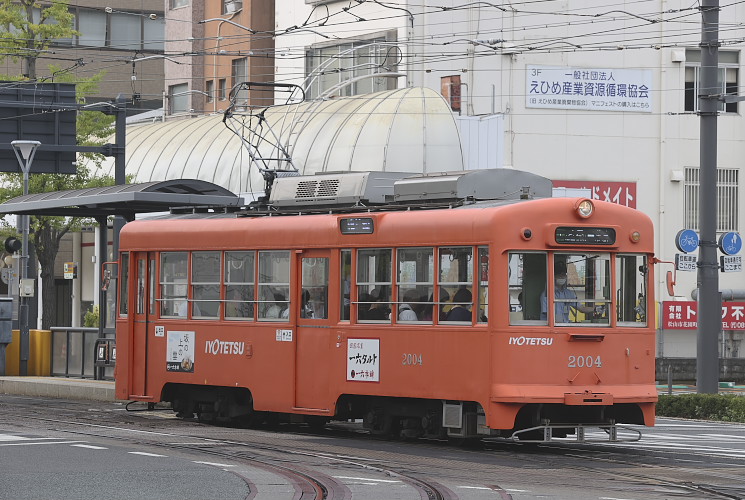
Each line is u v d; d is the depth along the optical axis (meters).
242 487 19.28
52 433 27.78
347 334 27.44
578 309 25.53
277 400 28.91
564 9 57.50
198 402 31.91
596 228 25.72
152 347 32.19
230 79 74.75
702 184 37.28
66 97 49.25
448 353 25.59
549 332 25.14
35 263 76.94
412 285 26.36
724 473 22.28
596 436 29.84
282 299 28.95
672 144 59.19
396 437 27.95
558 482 20.64
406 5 60.00
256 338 29.45
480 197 26.69
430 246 26.03
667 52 58.91
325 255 28.06
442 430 26.36
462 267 25.45
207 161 60.06
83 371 46.31
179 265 31.55
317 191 29.41
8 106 48.34
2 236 64.00
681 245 39.62
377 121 54.31
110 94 97.75
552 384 25.11
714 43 37.09
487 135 55.12
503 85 56.75
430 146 53.69
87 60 96.50
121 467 21.53
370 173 28.55
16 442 25.56
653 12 58.59
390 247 26.73
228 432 29.19
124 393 32.78
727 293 43.22
